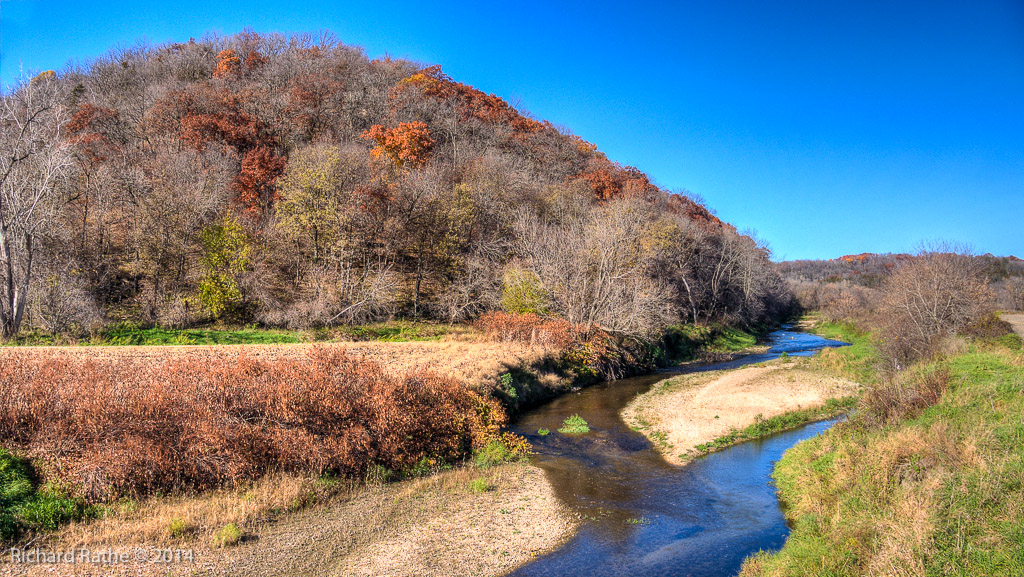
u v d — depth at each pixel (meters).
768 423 20.11
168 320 32.31
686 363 39.25
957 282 29.66
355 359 17.83
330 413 14.45
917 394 15.48
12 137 29.55
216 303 33.72
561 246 38.69
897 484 10.80
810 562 9.02
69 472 11.06
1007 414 12.20
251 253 37.91
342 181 42.47
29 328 27.77
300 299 38.03
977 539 8.02
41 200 29.72
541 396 25.97
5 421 11.75
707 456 17.20
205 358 17.81
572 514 12.66
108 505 10.82
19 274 27.77
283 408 13.92
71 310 28.44
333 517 11.80
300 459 13.20
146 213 36.62
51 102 31.64
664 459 16.97
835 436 15.26
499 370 24.16
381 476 14.06
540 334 32.09
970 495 9.06
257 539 10.50
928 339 27.22
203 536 10.26
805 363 33.44
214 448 12.48
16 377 13.45
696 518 12.47
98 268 34.91
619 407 24.25
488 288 41.59
